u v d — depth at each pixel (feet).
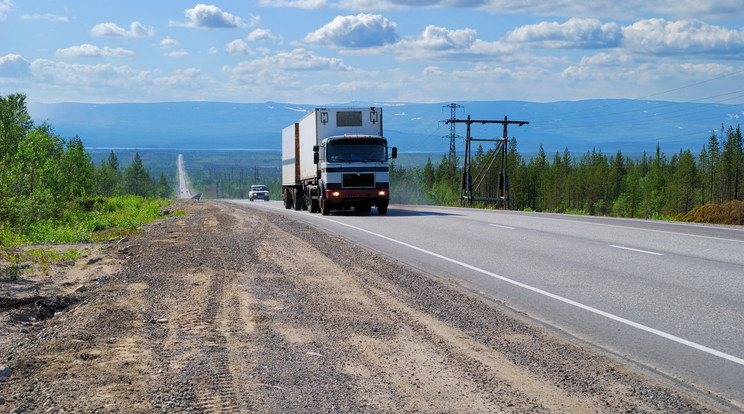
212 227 63.77
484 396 13.88
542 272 32.91
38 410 12.49
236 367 15.76
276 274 31.76
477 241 48.26
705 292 26.91
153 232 57.93
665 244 44.86
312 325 20.75
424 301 25.13
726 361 17.16
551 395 14.03
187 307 23.30
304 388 14.24
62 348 17.24
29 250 40.93
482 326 20.90
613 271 32.89
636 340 19.36
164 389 13.92
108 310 22.39
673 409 13.32
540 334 19.95
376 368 15.92
